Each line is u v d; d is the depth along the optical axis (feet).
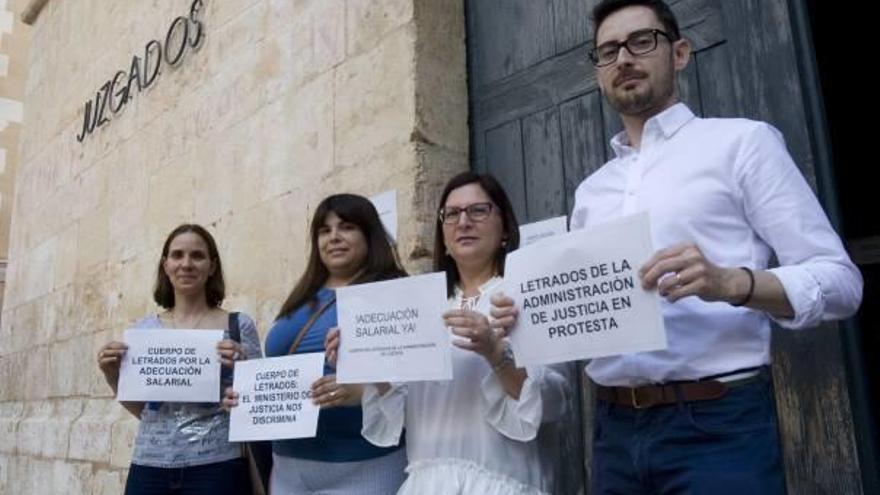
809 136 6.88
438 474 5.97
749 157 5.00
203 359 8.86
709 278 4.39
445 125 10.40
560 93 9.53
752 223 5.02
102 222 18.56
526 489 5.91
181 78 16.02
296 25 12.76
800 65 7.06
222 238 13.82
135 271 16.65
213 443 8.80
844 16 10.75
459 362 6.37
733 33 7.63
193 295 9.69
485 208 6.72
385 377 6.17
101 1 20.86
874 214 10.37
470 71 10.86
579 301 5.07
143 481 8.62
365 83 11.07
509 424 5.86
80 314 18.97
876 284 9.34
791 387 6.69
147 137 17.06
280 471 7.70
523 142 9.91
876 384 8.72
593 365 5.58
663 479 4.89
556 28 9.77
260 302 12.53
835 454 6.36
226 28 14.74
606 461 5.32
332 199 8.10
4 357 23.29
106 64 19.94
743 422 4.72
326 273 8.21
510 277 5.49
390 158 10.39
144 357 8.79
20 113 35.04
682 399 4.90
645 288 4.75
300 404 7.34
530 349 5.28
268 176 12.84
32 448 19.43
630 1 5.63
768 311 4.54
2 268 33.12
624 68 5.49
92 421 16.88
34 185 23.67
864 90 10.69
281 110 12.78
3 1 35.35
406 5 10.59
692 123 5.47
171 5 17.07
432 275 6.19
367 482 7.22
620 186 5.75
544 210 9.50
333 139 11.50
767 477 4.57
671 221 5.14
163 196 16.01
